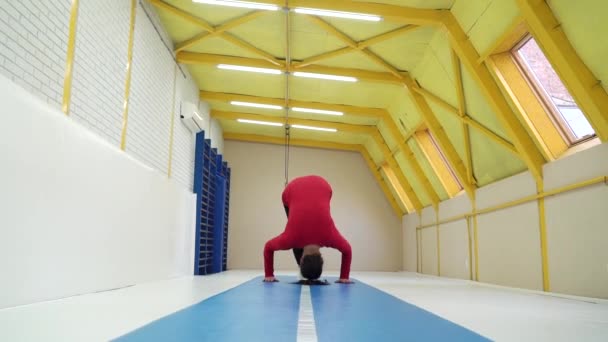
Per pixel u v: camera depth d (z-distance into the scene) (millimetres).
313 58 9758
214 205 12961
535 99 7105
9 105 3529
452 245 11125
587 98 5562
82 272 4816
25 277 3766
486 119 8203
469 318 3230
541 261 7023
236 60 10008
